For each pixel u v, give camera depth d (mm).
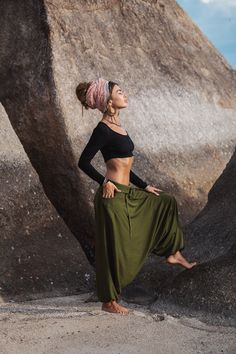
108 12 8938
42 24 7914
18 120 7656
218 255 5980
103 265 5086
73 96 7777
